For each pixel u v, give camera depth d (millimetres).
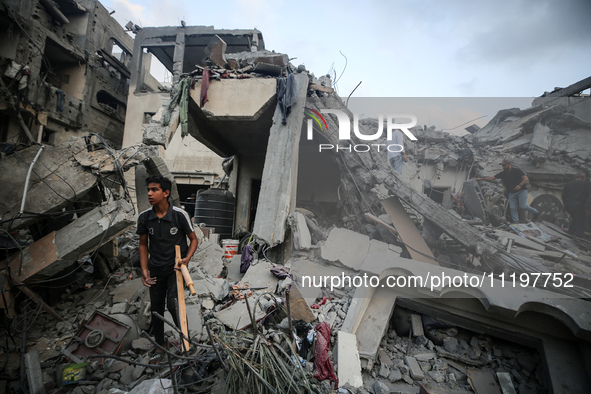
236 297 3939
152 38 16438
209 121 8320
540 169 7656
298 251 5875
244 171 11055
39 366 2555
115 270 5262
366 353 3119
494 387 2941
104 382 2508
